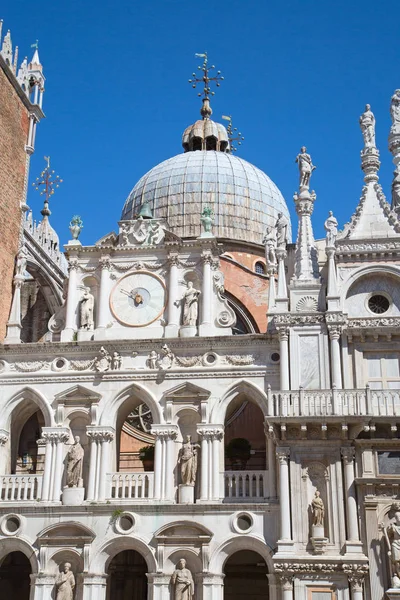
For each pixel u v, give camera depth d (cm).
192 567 3412
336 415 3350
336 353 3572
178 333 3806
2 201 4219
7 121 4350
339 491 3334
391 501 3312
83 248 4028
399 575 3155
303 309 3706
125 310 3919
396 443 3378
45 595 3450
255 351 3697
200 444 3603
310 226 3922
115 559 4091
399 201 4016
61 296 4919
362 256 3775
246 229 5622
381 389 3491
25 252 4466
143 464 4150
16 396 3822
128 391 3738
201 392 3647
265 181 5997
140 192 5962
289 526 3316
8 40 4438
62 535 3512
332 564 3219
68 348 3834
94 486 3594
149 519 3484
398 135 4131
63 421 3741
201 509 3453
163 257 3981
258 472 3516
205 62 6694
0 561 3569
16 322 4000
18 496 3644
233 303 4675
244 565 3966
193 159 5931
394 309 3712
